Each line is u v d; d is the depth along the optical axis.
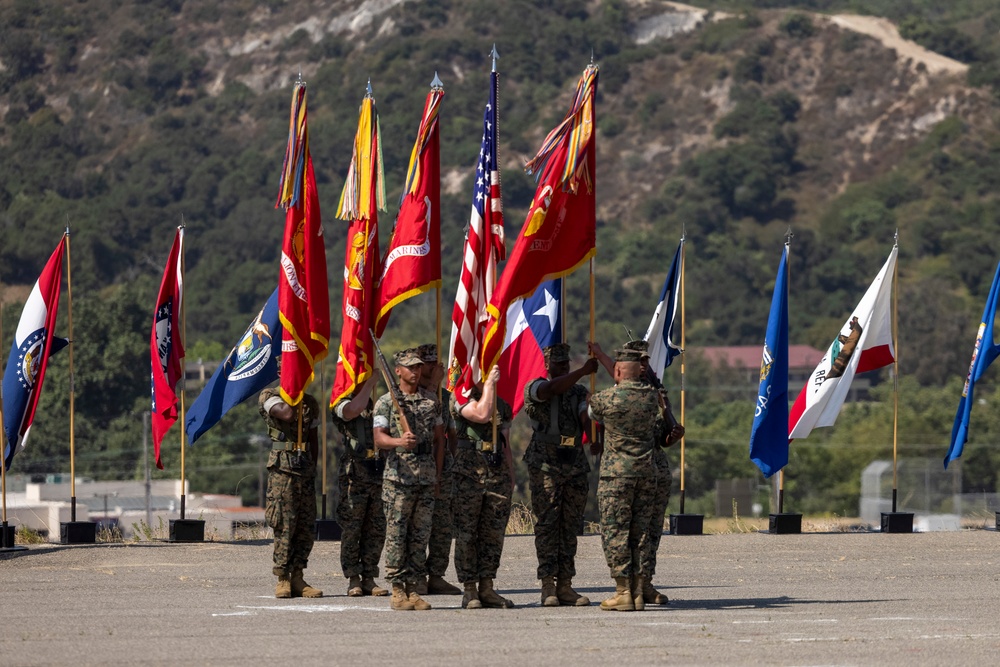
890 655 17.89
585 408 23.58
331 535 34.81
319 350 25.58
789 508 150.75
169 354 35.28
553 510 23.53
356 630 20.36
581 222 27.23
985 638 19.41
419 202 27.23
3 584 26.66
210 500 119.50
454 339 26.30
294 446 24.45
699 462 150.25
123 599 24.44
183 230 35.53
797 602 24.09
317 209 26.31
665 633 19.94
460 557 23.28
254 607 23.27
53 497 112.19
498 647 18.64
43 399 151.50
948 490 129.50
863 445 154.75
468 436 23.53
